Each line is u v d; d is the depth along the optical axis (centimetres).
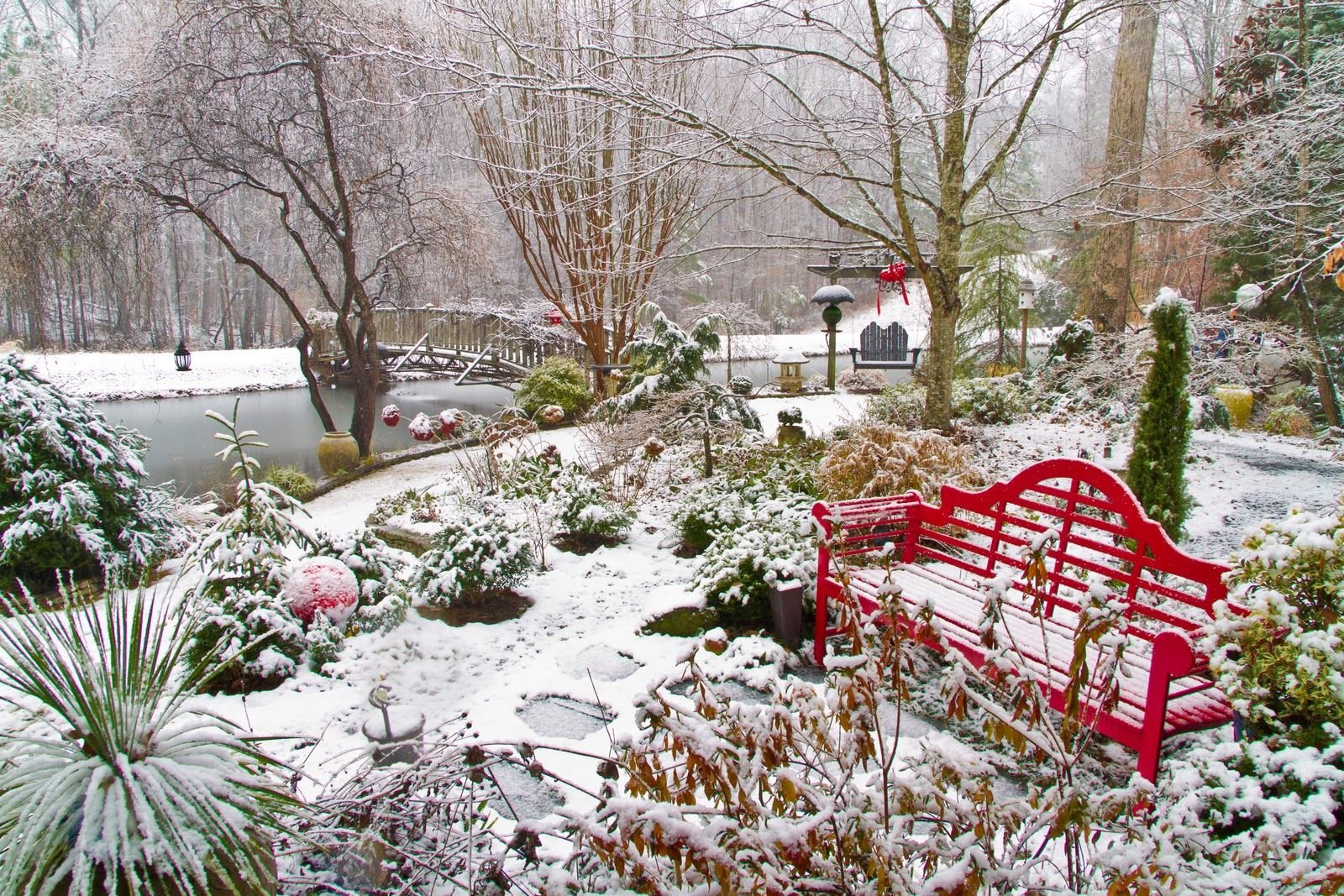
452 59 767
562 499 687
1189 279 1650
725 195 1220
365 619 497
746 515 607
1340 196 1088
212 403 1964
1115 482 370
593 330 1584
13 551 584
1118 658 184
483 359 1972
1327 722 239
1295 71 1112
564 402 1396
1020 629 381
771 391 1526
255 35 1063
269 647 445
